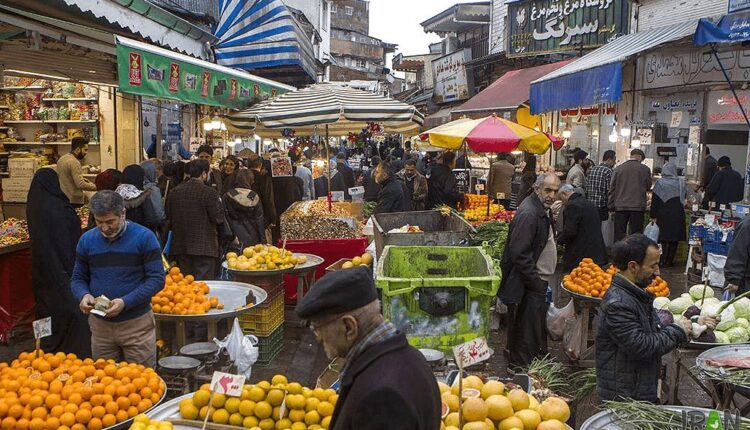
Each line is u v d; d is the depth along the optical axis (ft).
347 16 231.91
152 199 26.08
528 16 68.85
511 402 12.17
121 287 16.10
